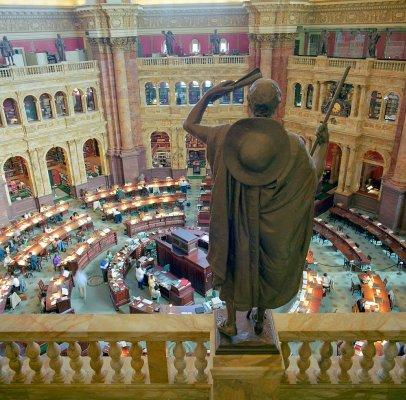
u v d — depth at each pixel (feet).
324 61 102.68
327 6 108.99
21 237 95.04
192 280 79.10
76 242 94.32
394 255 88.48
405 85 90.63
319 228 94.94
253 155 10.94
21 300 75.66
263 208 11.90
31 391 18.84
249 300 12.91
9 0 101.45
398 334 16.96
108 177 123.13
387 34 100.99
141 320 17.98
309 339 17.15
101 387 18.58
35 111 104.99
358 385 17.93
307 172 11.76
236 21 118.42
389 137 96.68
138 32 119.14
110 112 116.98
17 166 118.52
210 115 121.39
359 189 110.73
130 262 85.76
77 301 76.23
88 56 118.21
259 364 13.32
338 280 80.33
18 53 104.68
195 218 104.88
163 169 128.26
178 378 18.31
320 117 107.55
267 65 111.65
